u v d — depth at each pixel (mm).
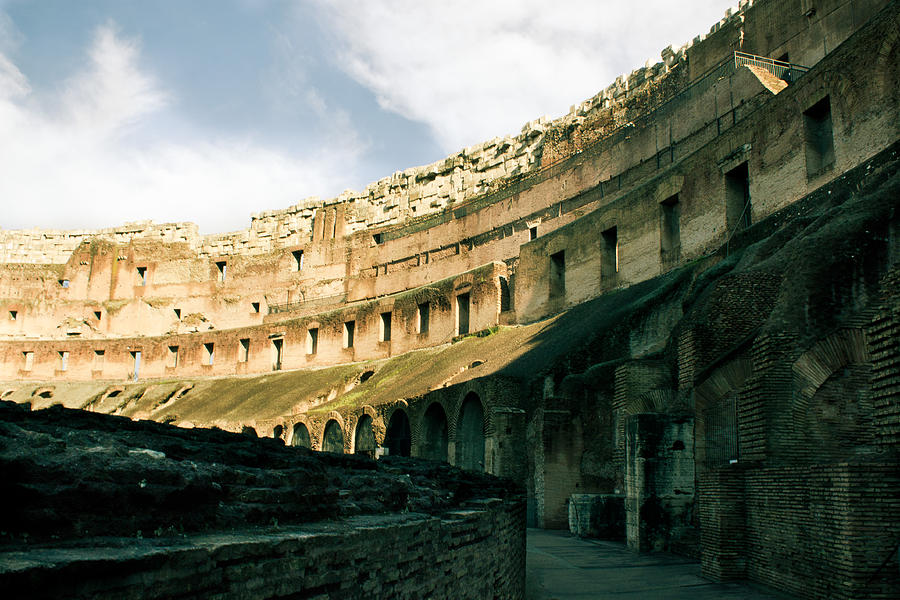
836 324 19281
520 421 38719
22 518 5523
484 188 84625
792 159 37875
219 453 9852
